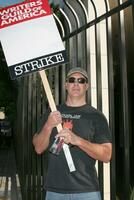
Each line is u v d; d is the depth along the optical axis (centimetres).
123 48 305
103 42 574
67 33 464
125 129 299
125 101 302
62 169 318
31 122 670
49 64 344
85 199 314
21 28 346
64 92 474
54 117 318
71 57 451
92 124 321
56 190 320
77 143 306
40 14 348
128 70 1019
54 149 316
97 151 306
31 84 684
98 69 363
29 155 675
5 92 1833
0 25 346
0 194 937
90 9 548
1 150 2939
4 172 1417
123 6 301
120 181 751
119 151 986
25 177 725
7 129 3509
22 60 345
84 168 316
